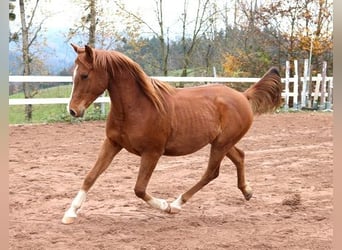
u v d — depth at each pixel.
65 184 9.13
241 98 7.50
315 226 6.61
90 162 11.44
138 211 7.33
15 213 7.09
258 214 7.26
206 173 7.34
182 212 7.33
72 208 6.64
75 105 6.12
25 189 8.62
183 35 29.28
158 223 6.71
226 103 7.22
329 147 13.93
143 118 6.27
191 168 10.91
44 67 26.17
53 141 14.42
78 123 18.41
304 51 31.41
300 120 20.73
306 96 25.36
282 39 31.70
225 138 7.21
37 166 10.79
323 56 31.47
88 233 6.20
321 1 30.80
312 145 14.33
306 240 5.98
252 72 30.39
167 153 6.78
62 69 26.19
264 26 31.97
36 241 5.81
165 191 8.75
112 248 5.61
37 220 6.75
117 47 27.41
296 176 10.11
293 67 30.97
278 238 6.06
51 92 24.19
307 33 30.78
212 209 7.53
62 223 6.58
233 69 30.52
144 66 29.39
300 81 25.92
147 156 6.45
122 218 6.93
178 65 30.03
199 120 6.82
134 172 10.44
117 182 9.41
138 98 6.29
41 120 19.36
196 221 6.80
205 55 30.84
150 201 6.66
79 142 14.36
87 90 6.14
